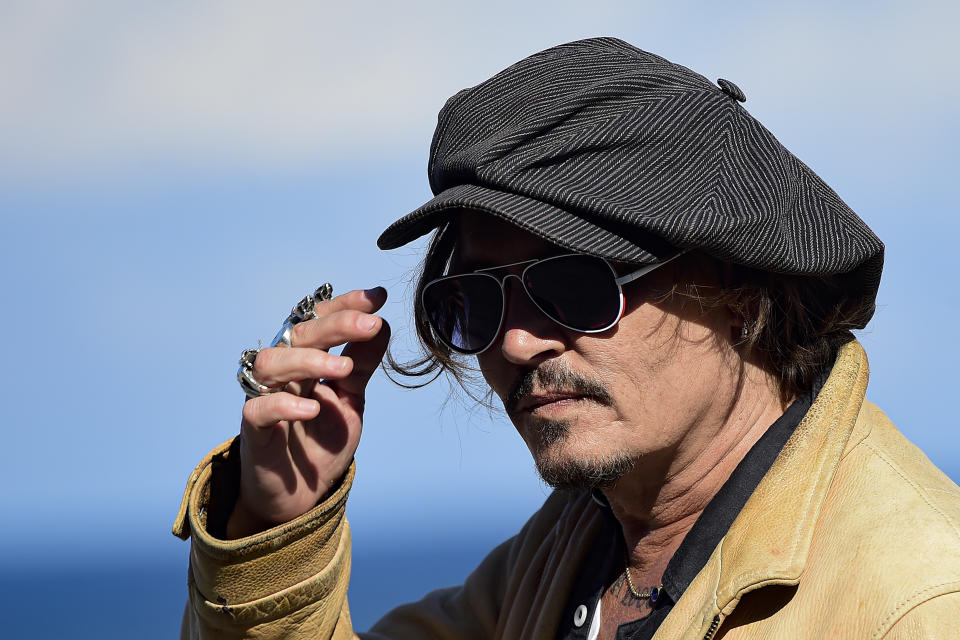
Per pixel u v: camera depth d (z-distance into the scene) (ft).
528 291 19.29
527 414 19.97
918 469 17.24
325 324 20.04
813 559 16.35
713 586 16.90
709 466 19.72
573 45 20.74
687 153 18.12
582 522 23.48
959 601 14.32
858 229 19.01
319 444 20.71
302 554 20.08
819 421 17.89
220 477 20.81
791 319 19.75
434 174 21.18
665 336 18.85
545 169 18.22
